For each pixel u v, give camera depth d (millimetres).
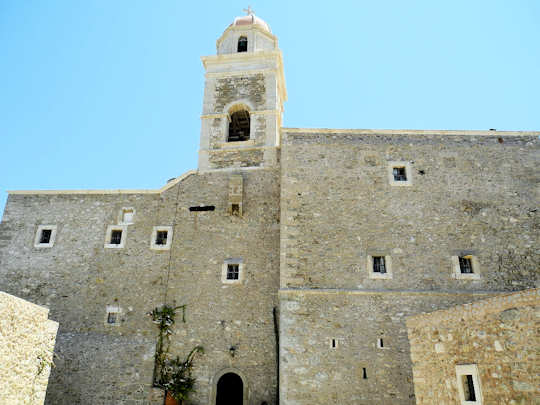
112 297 18734
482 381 8508
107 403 16938
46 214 20641
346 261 16422
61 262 19625
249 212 19469
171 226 19734
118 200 20578
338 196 17578
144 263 19172
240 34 24844
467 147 18453
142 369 17328
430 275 16156
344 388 14469
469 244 16703
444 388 9523
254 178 20172
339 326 15297
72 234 20125
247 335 17328
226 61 23516
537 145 18469
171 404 16688
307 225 17047
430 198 17500
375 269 16422
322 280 16109
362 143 18609
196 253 19031
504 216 17188
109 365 17531
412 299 15656
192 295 18281
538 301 7602
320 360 14844
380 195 17578
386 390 14406
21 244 20125
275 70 22781
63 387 17312
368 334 15156
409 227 16984
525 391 7594
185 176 20688
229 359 17062
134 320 18219
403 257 16469
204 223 19562
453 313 9508
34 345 11461
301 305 15648
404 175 18109
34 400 11375
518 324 7902
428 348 10211
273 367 16719
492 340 8398
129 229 19953
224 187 20219
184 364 17125
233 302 17922
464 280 16094
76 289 19062
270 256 18531
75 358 17734
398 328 15219
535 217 17172
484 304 8695
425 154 18328
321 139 18719
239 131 24297
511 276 16219
